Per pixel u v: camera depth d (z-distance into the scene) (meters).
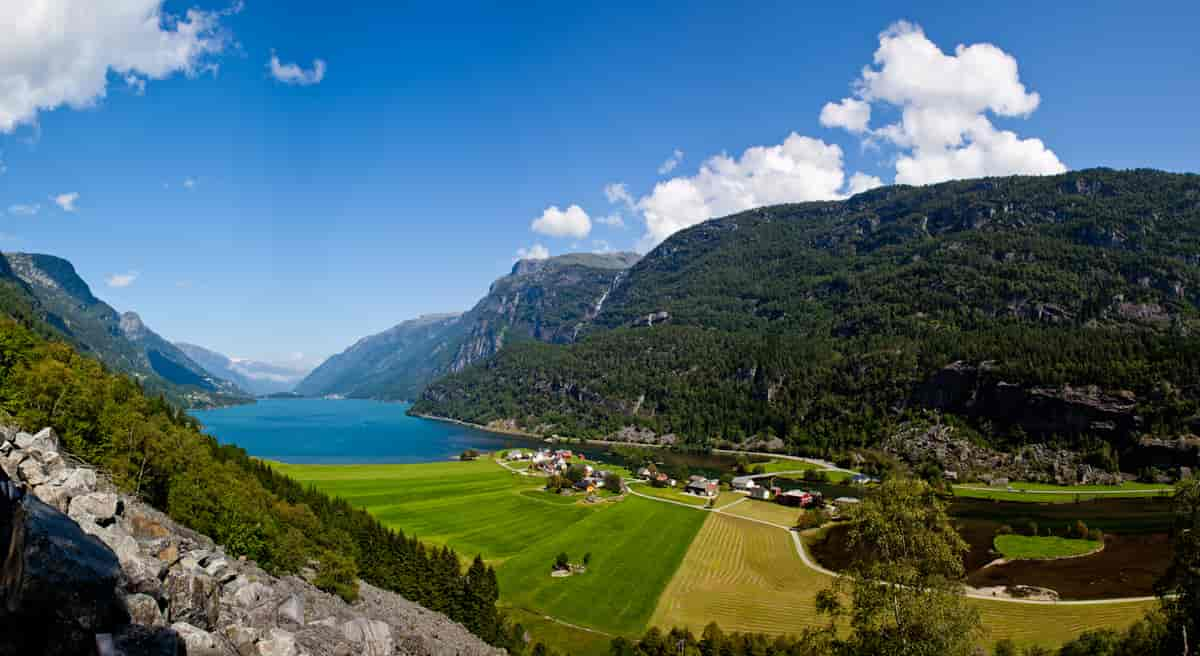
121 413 70.50
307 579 60.97
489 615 74.50
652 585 102.12
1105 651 58.91
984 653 66.31
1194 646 38.62
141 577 23.42
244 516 59.28
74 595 15.98
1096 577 100.69
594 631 82.62
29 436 39.12
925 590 38.38
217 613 27.09
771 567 112.38
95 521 27.62
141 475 62.41
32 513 16.69
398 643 47.91
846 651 40.56
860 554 43.47
